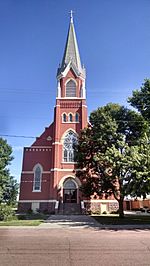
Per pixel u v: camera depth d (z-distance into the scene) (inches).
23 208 1641.2
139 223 914.7
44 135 1829.5
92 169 1280.8
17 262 342.3
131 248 446.9
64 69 1937.7
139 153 898.7
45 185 1697.8
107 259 360.2
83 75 1945.1
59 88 1889.8
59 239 559.8
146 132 1048.8
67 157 1694.1
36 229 771.4
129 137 1214.9
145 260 353.4
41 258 366.9
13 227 810.8
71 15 2237.9
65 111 1814.7
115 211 1581.0
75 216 1328.7
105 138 1190.3
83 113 1797.5
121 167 914.7
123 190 919.0
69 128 1766.7
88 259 360.8
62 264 332.8
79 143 1298.0
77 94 1868.8
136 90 1147.9
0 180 1075.3
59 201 1578.5
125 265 326.3
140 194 839.1
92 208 1573.6
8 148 1156.5
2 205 1046.4
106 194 1267.2
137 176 809.5
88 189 1231.5
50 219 1122.0
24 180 1708.9
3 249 435.8
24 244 490.0
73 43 2090.3
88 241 530.6
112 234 652.7
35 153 1780.3
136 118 1173.1
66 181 1649.9
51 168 1673.2
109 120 1195.9
